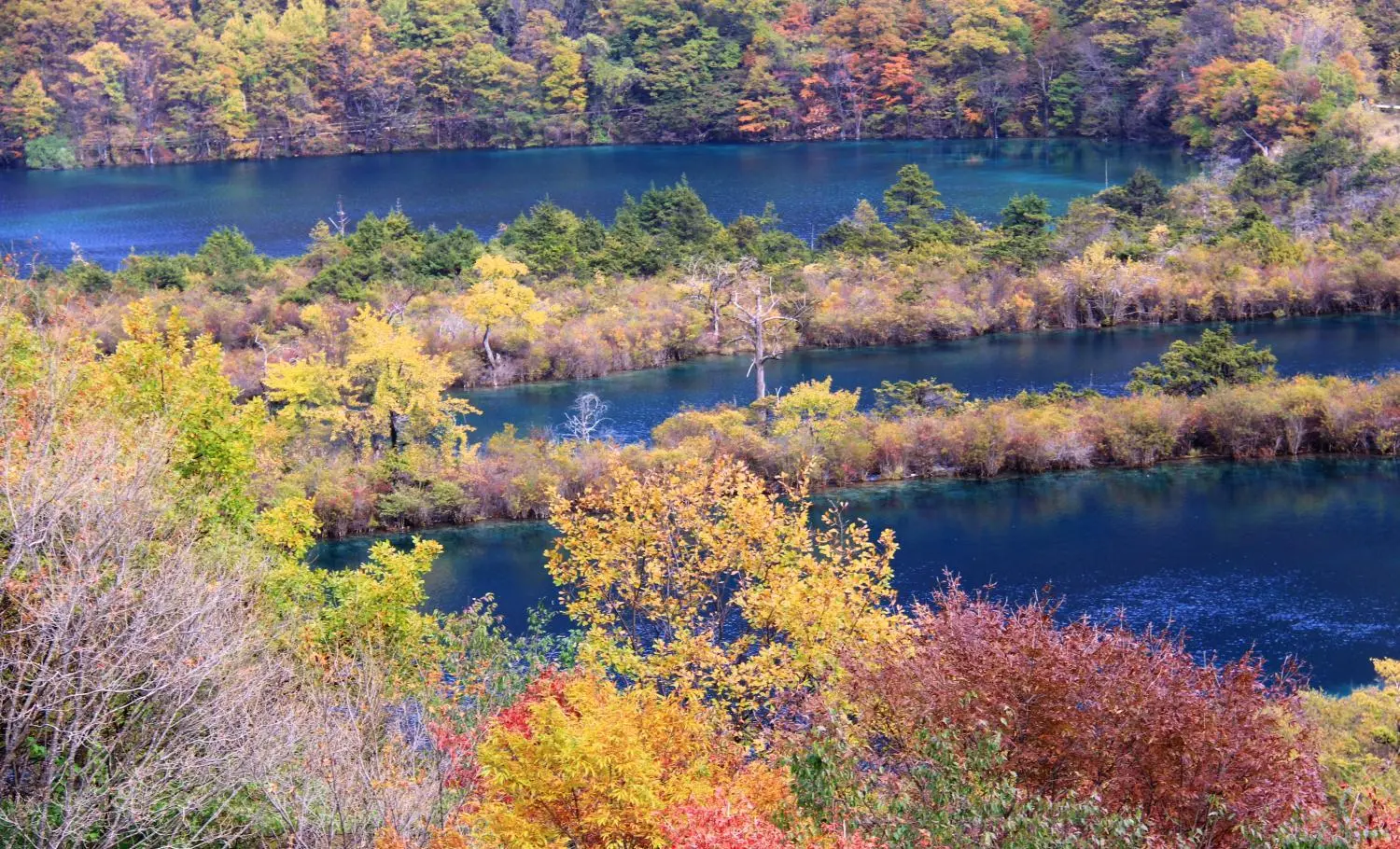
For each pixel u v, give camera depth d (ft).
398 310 250.37
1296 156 350.84
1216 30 500.33
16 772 57.72
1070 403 196.13
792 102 586.04
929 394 200.23
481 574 154.20
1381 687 118.42
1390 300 275.59
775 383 233.76
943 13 587.68
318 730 60.64
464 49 607.37
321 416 181.16
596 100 611.47
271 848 57.72
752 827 51.13
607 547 95.55
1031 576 148.05
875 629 83.76
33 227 411.95
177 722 59.62
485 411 221.25
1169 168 455.22
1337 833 52.24
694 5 621.72
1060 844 51.13
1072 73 555.28
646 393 230.68
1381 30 499.51
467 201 450.71
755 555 92.48
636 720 63.93
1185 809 55.67
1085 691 58.80
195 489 86.58
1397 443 185.78
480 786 62.75
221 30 623.77
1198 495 173.06
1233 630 132.67
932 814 53.42
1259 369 206.39
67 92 574.15
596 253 299.17
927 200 330.13
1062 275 275.39
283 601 83.25
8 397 70.90
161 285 275.80
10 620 60.03
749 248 303.27
